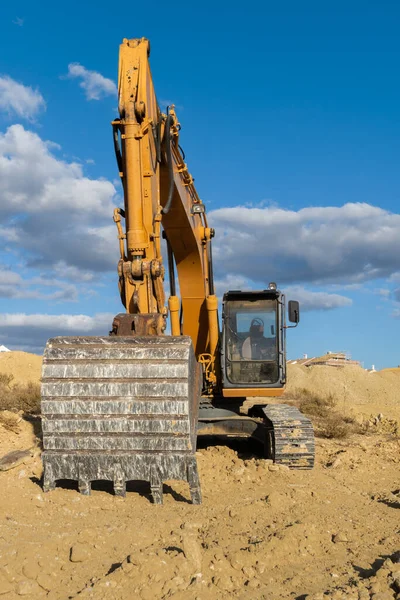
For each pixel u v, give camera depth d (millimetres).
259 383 11688
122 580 4676
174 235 12086
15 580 4805
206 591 4566
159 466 7375
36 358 24906
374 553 5609
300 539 5754
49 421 7461
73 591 4672
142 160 8852
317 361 41656
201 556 5113
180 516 6883
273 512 7152
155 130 9336
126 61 9070
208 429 11703
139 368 7375
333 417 17891
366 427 16703
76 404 7430
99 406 7398
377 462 11422
